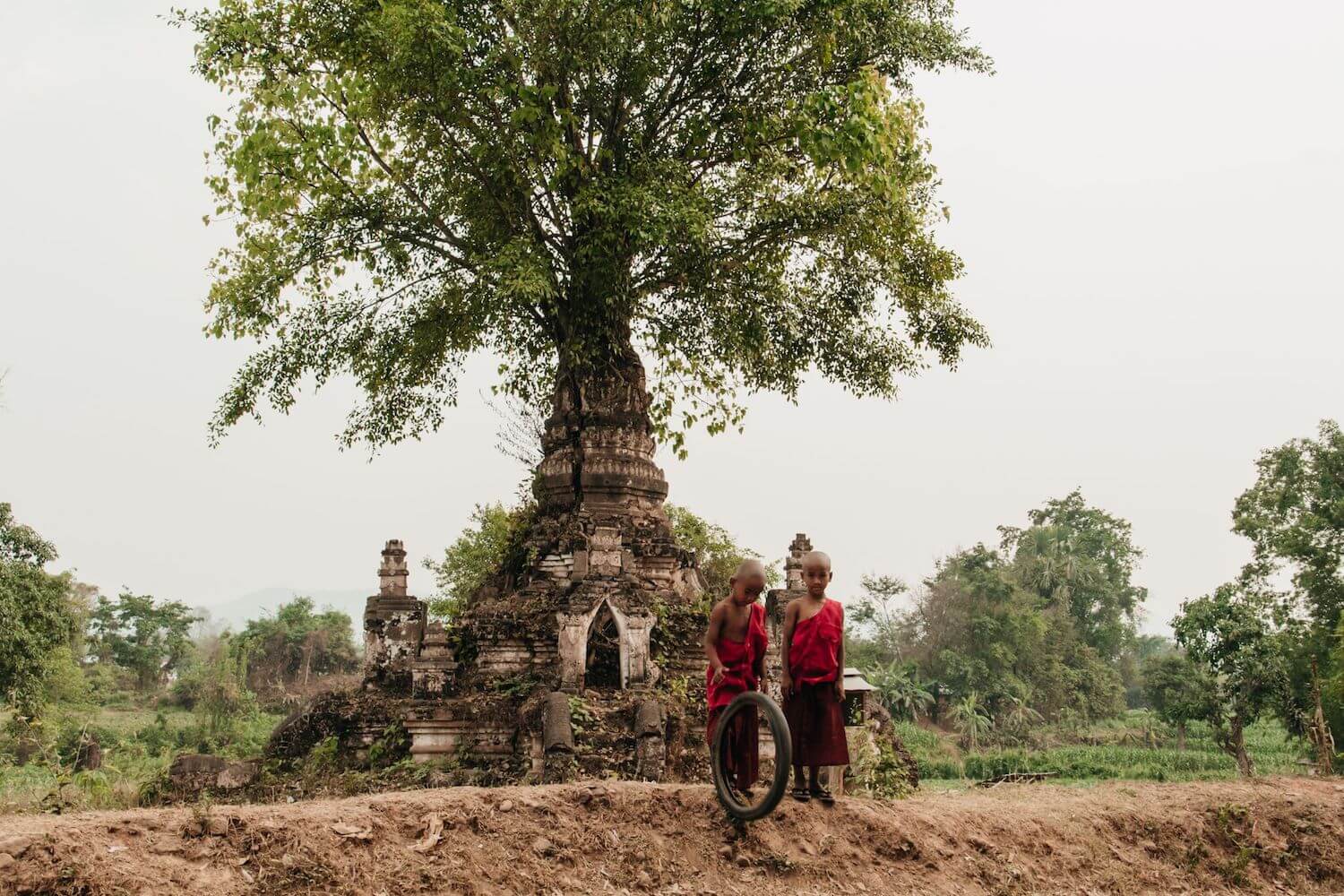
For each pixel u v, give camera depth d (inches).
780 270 877.8
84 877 250.1
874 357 912.9
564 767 618.8
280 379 829.8
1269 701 1796.3
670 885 308.8
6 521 1611.7
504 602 755.4
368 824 293.9
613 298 761.0
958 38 874.8
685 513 1106.7
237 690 2167.8
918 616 3233.3
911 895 325.4
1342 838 429.1
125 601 3339.1
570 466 823.1
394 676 785.6
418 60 691.4
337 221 753.6
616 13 716.7
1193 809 427.8
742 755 334.0
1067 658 3154.5
